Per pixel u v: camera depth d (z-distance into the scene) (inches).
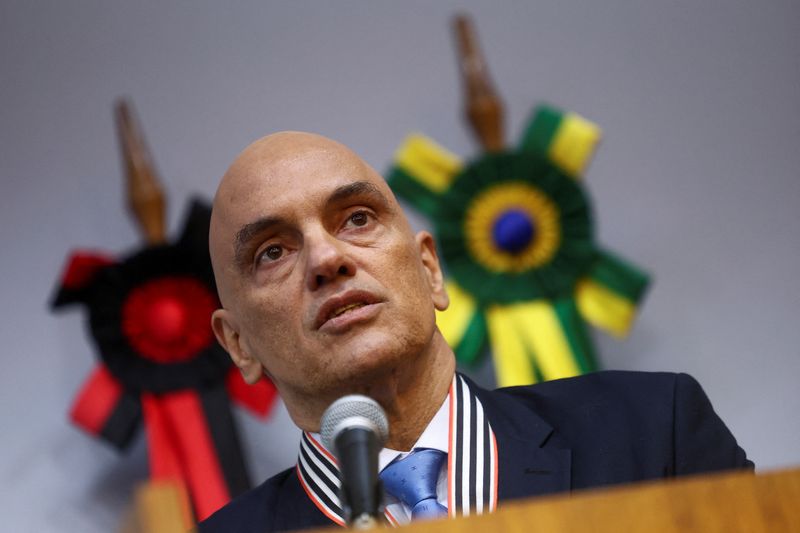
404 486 237.1
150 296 406.6
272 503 253.4
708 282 423.8
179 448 398.9
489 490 236.1
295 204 245.3
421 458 240.2
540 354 400.8
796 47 442.9
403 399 242.8
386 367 236.2
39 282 428.8
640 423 244.4
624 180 433.1
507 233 407.8
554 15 446.9
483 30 445.7
